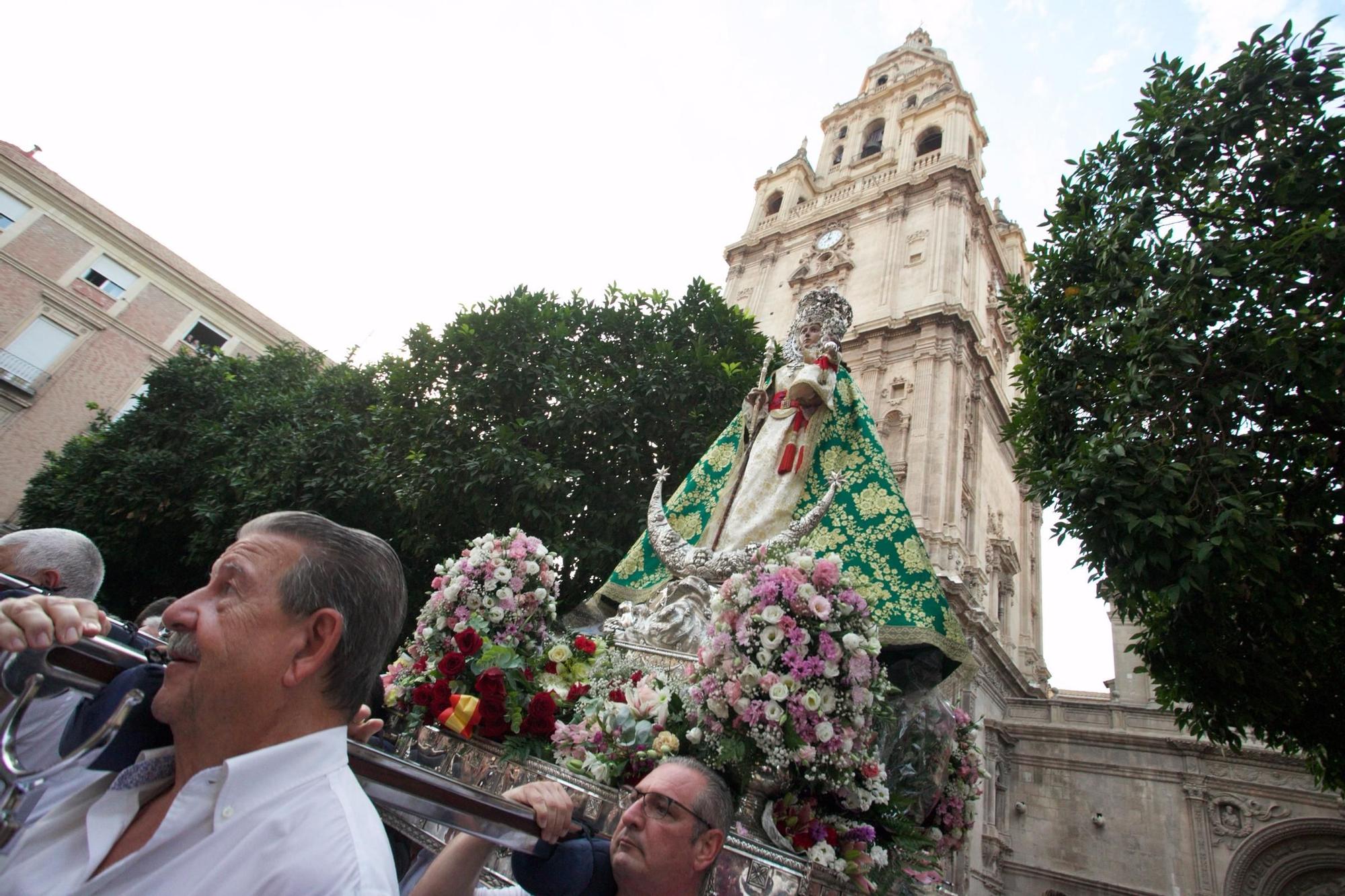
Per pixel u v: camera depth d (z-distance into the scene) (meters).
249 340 32.44
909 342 24.70
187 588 16.72
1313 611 7.26
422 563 12.79
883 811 3.44
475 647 3.70
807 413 5.48
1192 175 7.98
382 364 16.89
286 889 1.21
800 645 3.15
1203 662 8.00
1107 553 7.32
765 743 3.02
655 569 5.60
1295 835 17.50
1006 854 20.61
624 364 13.30
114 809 1.42
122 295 29.36
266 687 1.42
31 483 20.81
